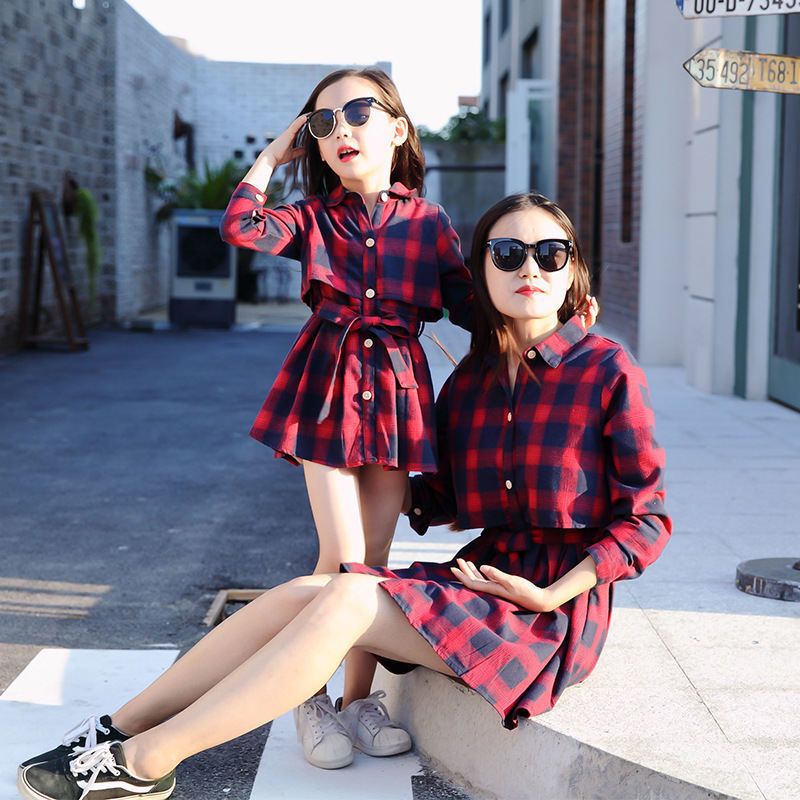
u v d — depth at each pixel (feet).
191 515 19.17
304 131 10.46
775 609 11.77
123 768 8.67
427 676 9.87
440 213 10.29
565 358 9.39
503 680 8.63
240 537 17.74
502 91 99.86
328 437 9.71
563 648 9.02
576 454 9.18
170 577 15.55
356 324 9.72
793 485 18.63
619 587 12.61
